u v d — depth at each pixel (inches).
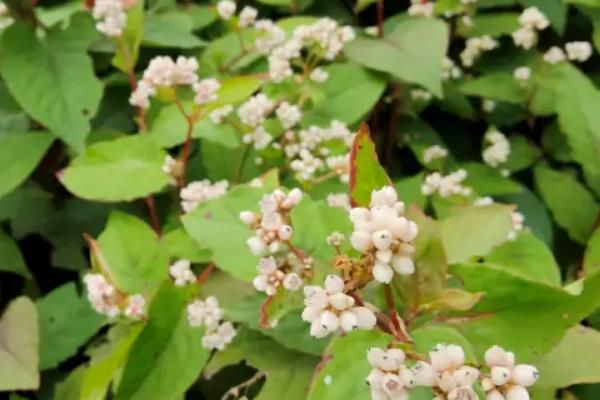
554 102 17.0
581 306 11.2
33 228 16.0
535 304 11.4
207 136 14.7
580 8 18.3
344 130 14.7
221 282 13.4
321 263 11.5
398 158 18.0
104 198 14.1
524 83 17.0
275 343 12.8
